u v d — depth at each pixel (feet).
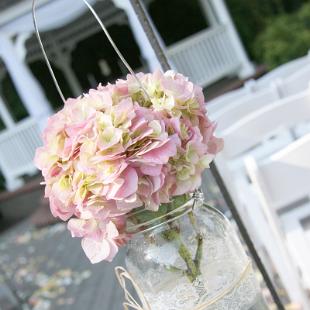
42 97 36.83
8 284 19.02
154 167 3.82
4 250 30.12
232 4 47.83
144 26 4.83
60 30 47.42
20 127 40.40
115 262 18.03
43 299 18.28
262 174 6.59
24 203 38.47
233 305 4.39
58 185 3.97
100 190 3.80
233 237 4.68
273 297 5.27
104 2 44.57
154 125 3.86
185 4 51.62
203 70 39.68
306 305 7.64
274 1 49.55
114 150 3.77
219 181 5.20
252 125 8.58
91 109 3.94
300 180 6.63
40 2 33.06
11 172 41.47
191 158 3.99
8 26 34.47
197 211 4.36
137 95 4.21
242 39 47.78
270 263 9.96
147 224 4.14
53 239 27.55
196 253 4.26
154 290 4.34
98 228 4.09
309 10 39.52
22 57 36.19
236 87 37.86
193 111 4.18
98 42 53.11
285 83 10.93
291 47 36.47
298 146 6.43
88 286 17.79
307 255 7.26
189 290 4.28
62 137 4.00
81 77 54.54
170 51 38.24
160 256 4.23
